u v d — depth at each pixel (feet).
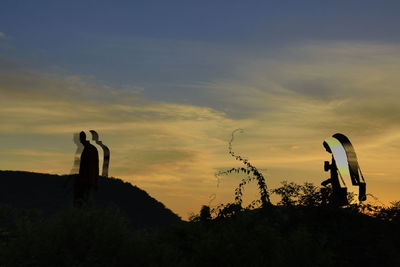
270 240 23.13
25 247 20.31
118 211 23.59
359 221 29.86
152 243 22.54
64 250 20.39
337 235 28.25
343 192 32.58
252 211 30.83
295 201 31.55
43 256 19.89
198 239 25.03
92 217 22.31
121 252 20.99
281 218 30.17
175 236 26.76
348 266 26.27
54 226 21.59
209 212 30.32
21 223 22.22
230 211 29.96
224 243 22.41
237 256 22.02
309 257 22.44
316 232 28.76
